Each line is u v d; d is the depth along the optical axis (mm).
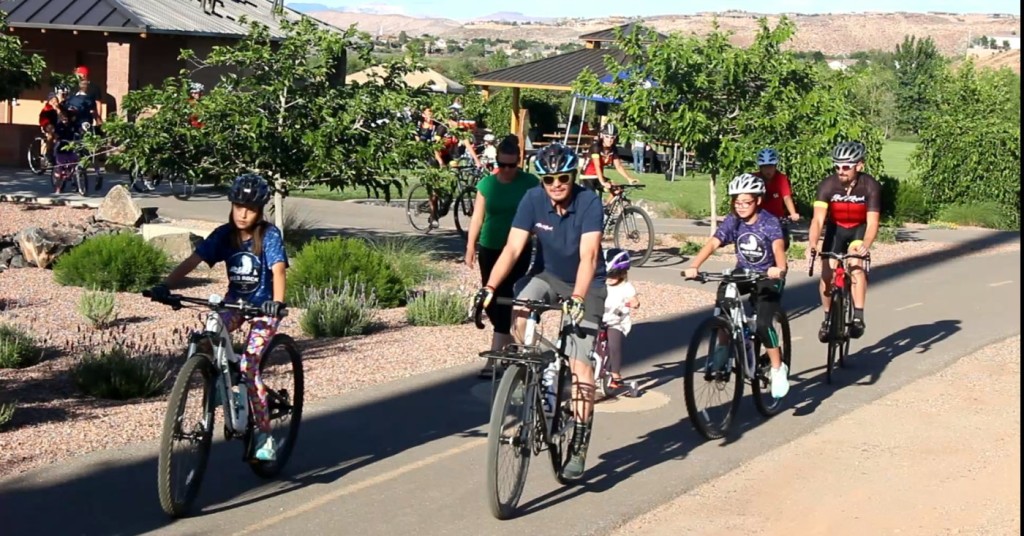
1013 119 27609
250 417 6871
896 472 7598
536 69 39844
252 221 6883
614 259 9398
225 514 6566
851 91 20656
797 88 19484
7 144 26969
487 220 9609
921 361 11133
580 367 7039
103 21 27688
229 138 15508
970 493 7156
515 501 6656
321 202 23938
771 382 8844
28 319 11836
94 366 9172
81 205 20531
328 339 11484
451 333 11867
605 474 7473
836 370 10734
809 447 8180
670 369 10492
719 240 8820
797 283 16219
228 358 6750
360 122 16031
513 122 40031
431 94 16578
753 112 19203
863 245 10234
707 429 8188
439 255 17344
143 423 8281
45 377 9648
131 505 6652
